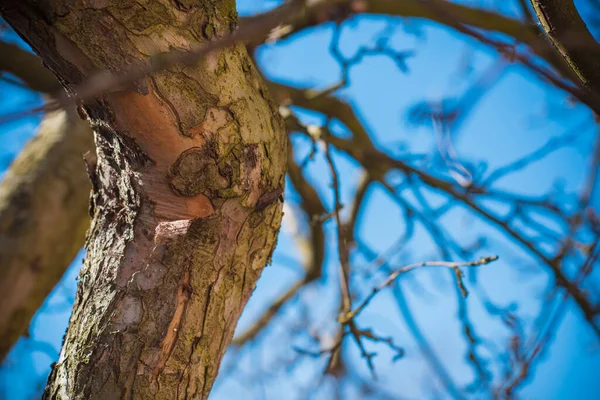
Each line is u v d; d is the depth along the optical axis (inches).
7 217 140.4
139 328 59.2
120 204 64.3
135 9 55.2
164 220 60.7
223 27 60.5
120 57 54.1
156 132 57.4
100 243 64.4
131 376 58.4
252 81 64.3
